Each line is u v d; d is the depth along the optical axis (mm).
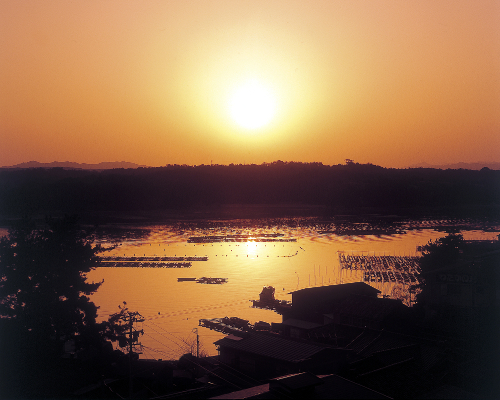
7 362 35781
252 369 34625
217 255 135750
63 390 35625
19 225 45312
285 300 83250
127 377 38688
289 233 182250
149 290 92938
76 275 44281
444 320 49156
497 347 39250
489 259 53344
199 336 63625
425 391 29562
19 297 41719
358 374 30516
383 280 99562
